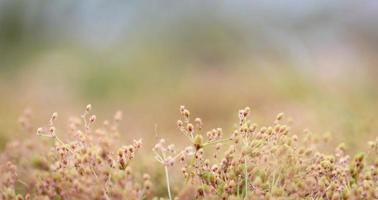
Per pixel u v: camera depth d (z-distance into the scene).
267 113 9.39
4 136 7.31
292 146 4.85
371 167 4.61
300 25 32.19
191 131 4.57
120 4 33.62
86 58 24.39
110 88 19.45
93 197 4.17
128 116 12.09
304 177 4.60
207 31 29.69
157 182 5.86
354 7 31.94
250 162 4.62
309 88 13.62
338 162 4.90
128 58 25.27
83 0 34.03
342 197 4.28
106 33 31.70
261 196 4.28
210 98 14.30
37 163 4.91
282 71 18.12
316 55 23.73
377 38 29.58
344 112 8.11
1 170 5.47
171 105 14.30
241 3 32.56
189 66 24.16
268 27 30.58
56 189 4.60
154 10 33.09
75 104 15.98
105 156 4.59
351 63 19.88
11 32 32.09
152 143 8.06
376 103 10.51
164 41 29.48
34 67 22.12
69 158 4.66
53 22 33.38
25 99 13.66
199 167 4.58
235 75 20.06
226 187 4.39
